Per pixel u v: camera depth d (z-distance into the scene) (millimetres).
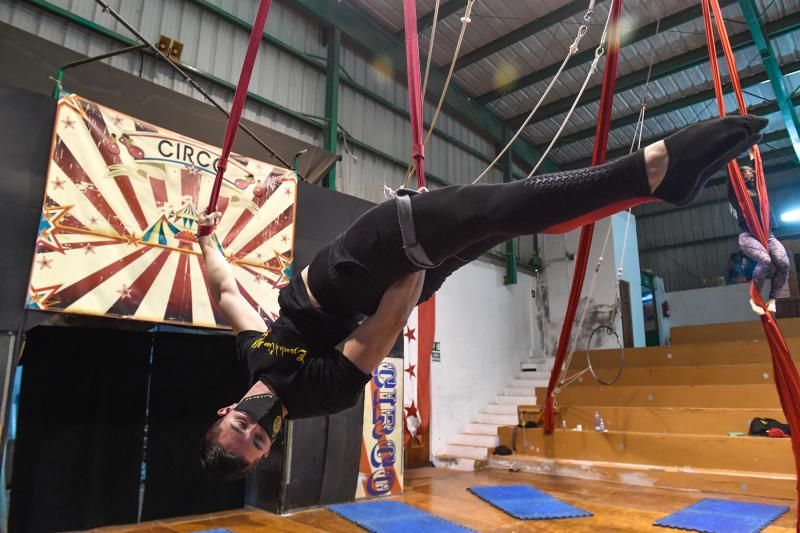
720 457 5820
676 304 12617
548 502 4961
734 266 12648
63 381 4094
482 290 9133
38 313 3529
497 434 7758
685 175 1209
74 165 3729
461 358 8414
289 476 4629
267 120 6633
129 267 3877
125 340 4414
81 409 4148
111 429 4270
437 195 1479
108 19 5465
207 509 4684
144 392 4477
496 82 9172
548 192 1312
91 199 3773
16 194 3553
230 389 4957
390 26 8062
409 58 1991
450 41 8195
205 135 5285
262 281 4559
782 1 7121
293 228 4859
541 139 10727
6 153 3551
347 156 7457
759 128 1234
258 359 1659
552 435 7109
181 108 5195
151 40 5711
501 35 8016
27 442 3893
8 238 3486
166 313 3988
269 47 6777
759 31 7066
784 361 2461
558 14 7457
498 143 10203
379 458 5277
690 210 13844
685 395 7012
